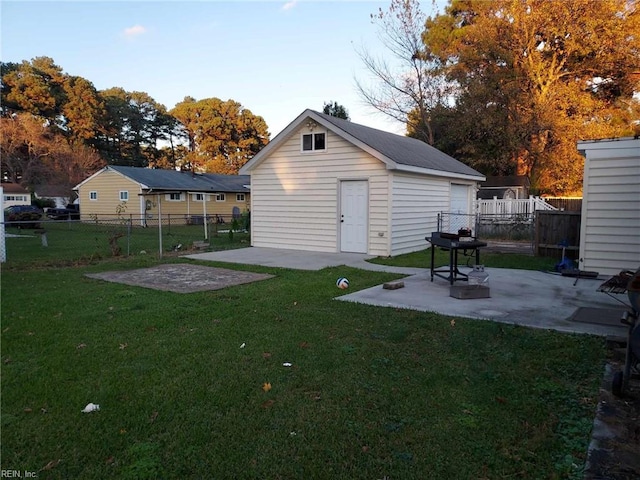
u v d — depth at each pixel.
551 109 21.59
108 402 3.10
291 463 2.42
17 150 39.50
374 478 2.29
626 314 3.19
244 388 3.33
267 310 5.62
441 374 3.57
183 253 12.13
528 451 2.52
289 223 12.80
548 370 3.67
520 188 22.17
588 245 8.34
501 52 23.14
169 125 53.59
